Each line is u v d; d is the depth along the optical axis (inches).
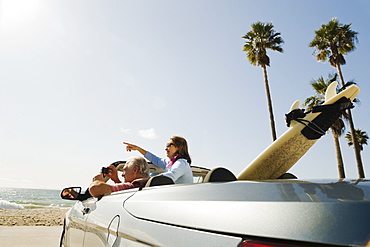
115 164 115.5
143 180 80.4
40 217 450.0
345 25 781.3
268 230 29.6
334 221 26.5
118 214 58.6
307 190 34.4
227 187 42.7
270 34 818.8
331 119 66.7
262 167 72.4
